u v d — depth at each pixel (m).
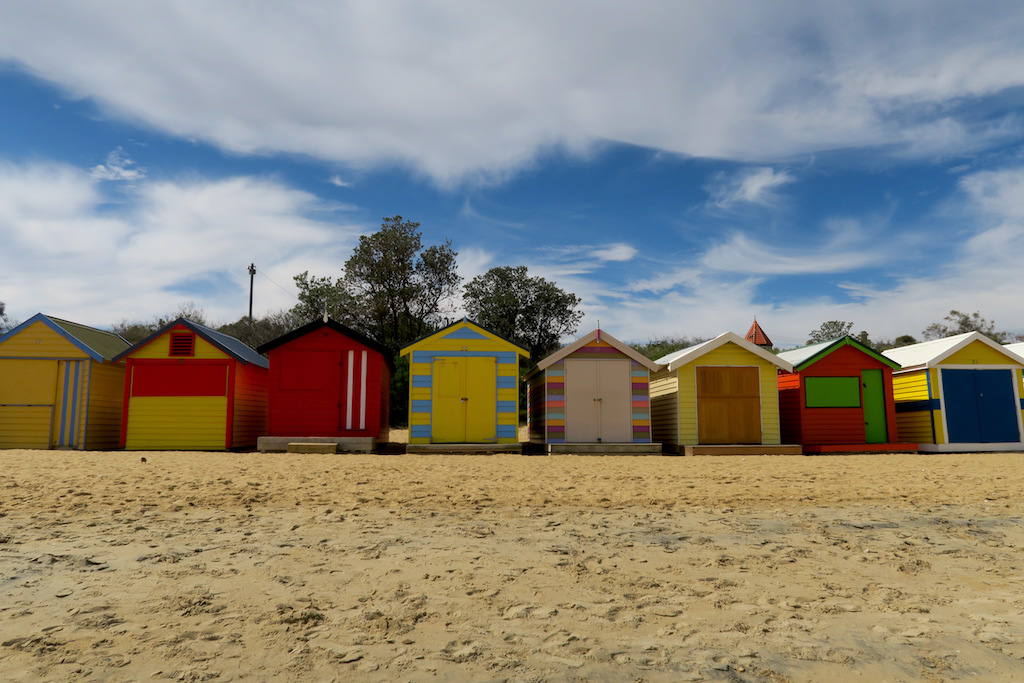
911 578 5.45
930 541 6.67
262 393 20.56
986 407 19.22
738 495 9.46
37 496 8.66
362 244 36.59
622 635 4.18
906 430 20.11
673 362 18.17
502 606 4.69
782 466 13.77
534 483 10.57
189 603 4.62
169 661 3.67
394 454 16.80
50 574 5.25
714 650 3.96
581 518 7.76
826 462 14.88
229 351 17.84
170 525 7.14
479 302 36.69
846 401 18.98
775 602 4.83
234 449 17.88
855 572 5.59
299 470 11.95
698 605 4.75
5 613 4.38
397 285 36.78
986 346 19.47
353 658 3.77
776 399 18.47
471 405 17.42
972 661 3.80
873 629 4.30
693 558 5.99
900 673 3.64
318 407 17.53
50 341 18.53
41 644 3.87
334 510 8.12
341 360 17.73
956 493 9.71
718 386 18.44
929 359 19.09
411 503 8.65
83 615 4.36
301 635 4.09
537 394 20.44
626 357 18.19
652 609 4.66
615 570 5.59
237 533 6.79
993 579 5.43
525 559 5.89
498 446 17.00
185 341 18.00
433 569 5.54
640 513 8.11
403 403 31.28
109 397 19.41
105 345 19.84
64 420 18.22
